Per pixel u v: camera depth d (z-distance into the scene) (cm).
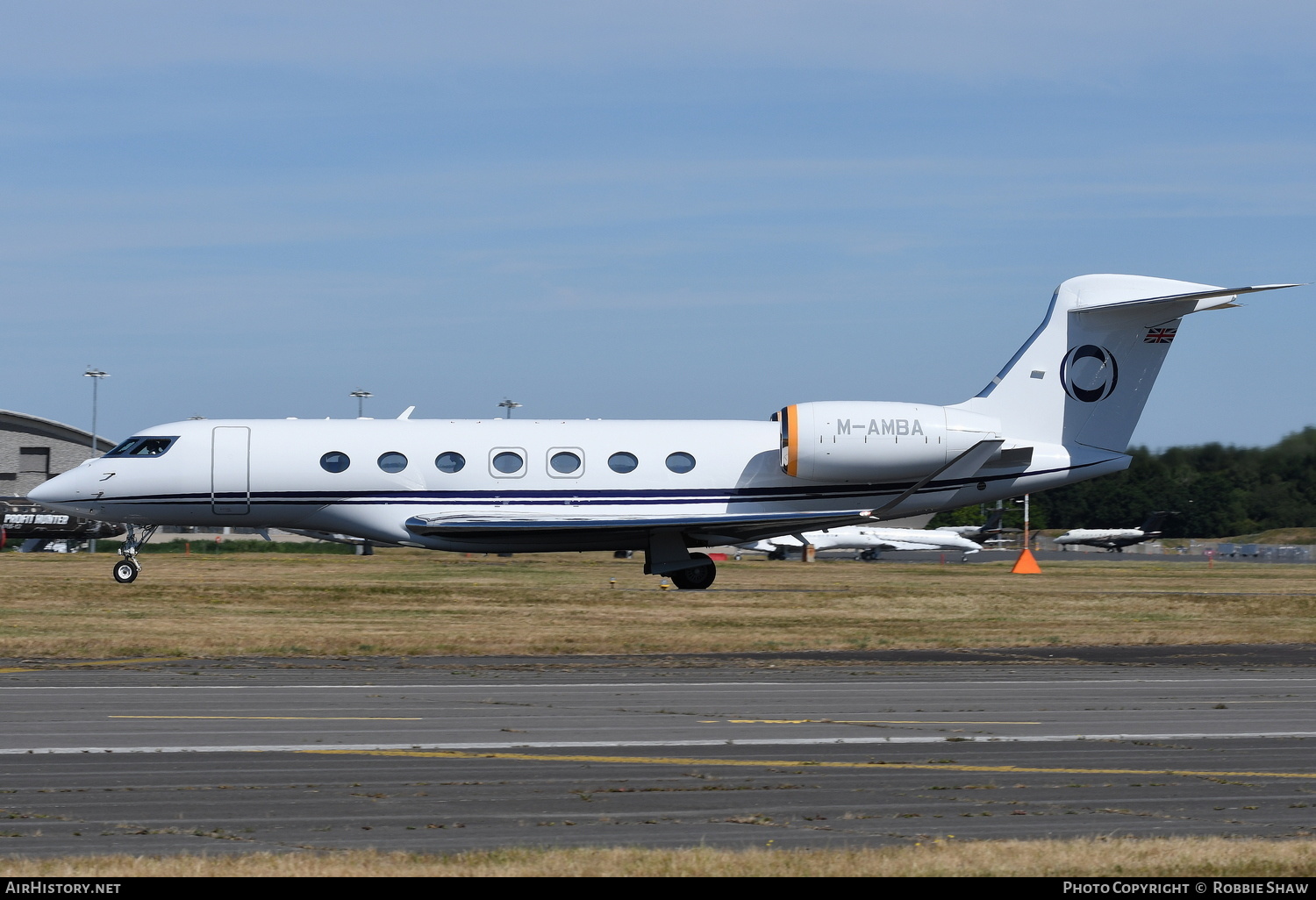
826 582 10600
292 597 7662
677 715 3641
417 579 10156
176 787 2611
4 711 3594
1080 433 8612
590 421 8356
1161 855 2073
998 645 5819
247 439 8069
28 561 12300
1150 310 8519
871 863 2019
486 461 8088
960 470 8425
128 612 6625
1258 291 8025
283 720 3466
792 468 8169
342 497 8025
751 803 2533
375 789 2616
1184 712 3800
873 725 3509
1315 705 3972
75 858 2034
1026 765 2947
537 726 3416
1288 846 2144
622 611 7175
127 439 8225
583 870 1966
